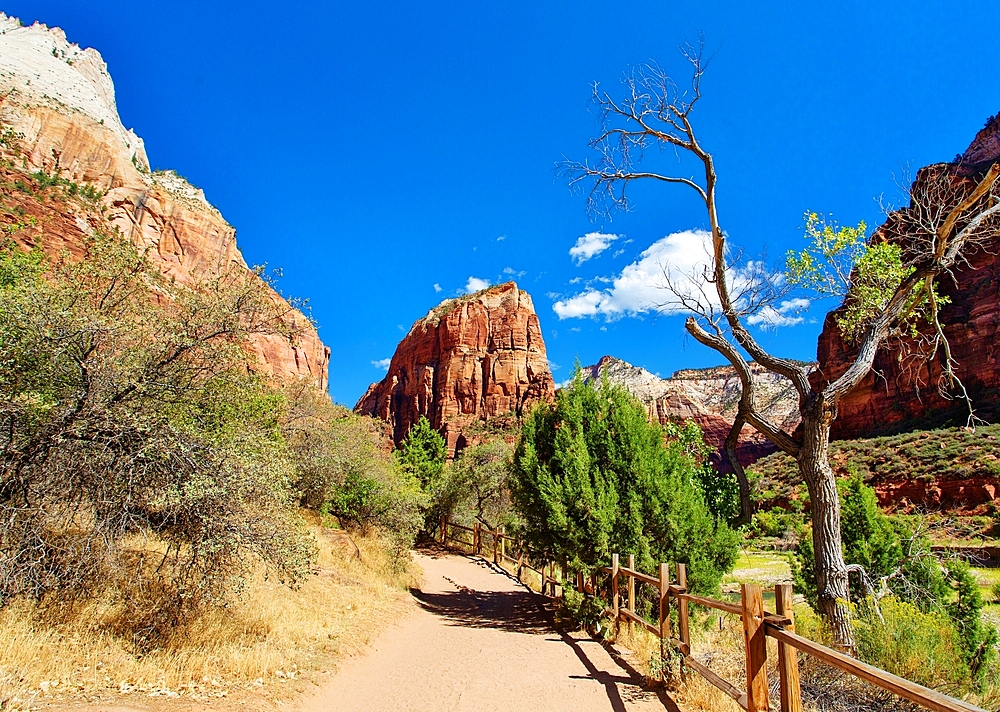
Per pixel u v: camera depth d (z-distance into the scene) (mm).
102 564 6605
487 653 8867
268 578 8641
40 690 4695
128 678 5375
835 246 9953
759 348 8688
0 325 6227
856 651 6273
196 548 6387
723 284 8844
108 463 6328
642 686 6582
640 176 9633
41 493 6320
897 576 9766
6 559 5898
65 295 7145
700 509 10047
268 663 6641
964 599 8859
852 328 9844
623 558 10062
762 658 4230
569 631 10555
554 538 11469
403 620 11656
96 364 6602
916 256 9453
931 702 2498
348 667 7605
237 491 6727
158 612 6570
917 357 9688
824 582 7492
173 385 7086
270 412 10773
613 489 10492
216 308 7273
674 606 7168
